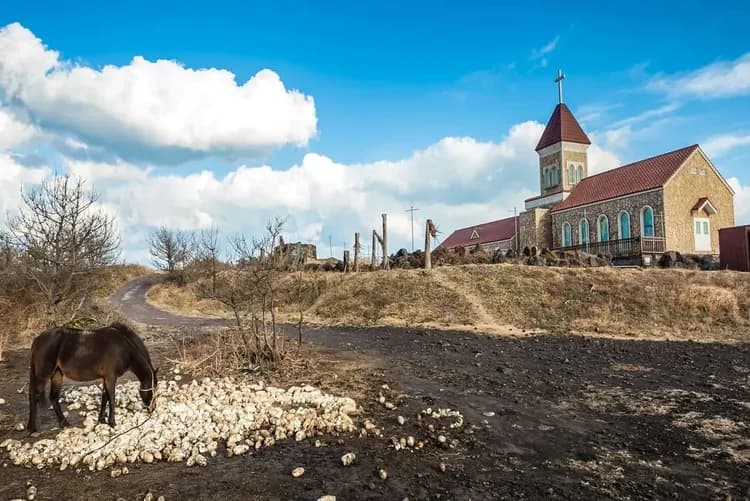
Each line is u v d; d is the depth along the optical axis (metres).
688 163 45.69
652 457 7.89
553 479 7.04
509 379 13.45
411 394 11.76
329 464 7.53
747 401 11.13
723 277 29.58
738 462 7.67
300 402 10.78
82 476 7.10
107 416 9.54
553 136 61.94
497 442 8.56
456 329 24.44
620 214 48.56
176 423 9.11
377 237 40.03
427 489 6.68
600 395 11.74
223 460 7.70
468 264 34.34
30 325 22.28
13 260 24.42
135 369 9.09
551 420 9.80
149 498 6.35
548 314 26.45
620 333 23.02
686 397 11.52
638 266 37.22
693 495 6.55
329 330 25.23
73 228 24.06
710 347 19.28
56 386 8.88
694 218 45.31
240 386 12.23
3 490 6.64
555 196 59.47
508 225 67.50
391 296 30.75
